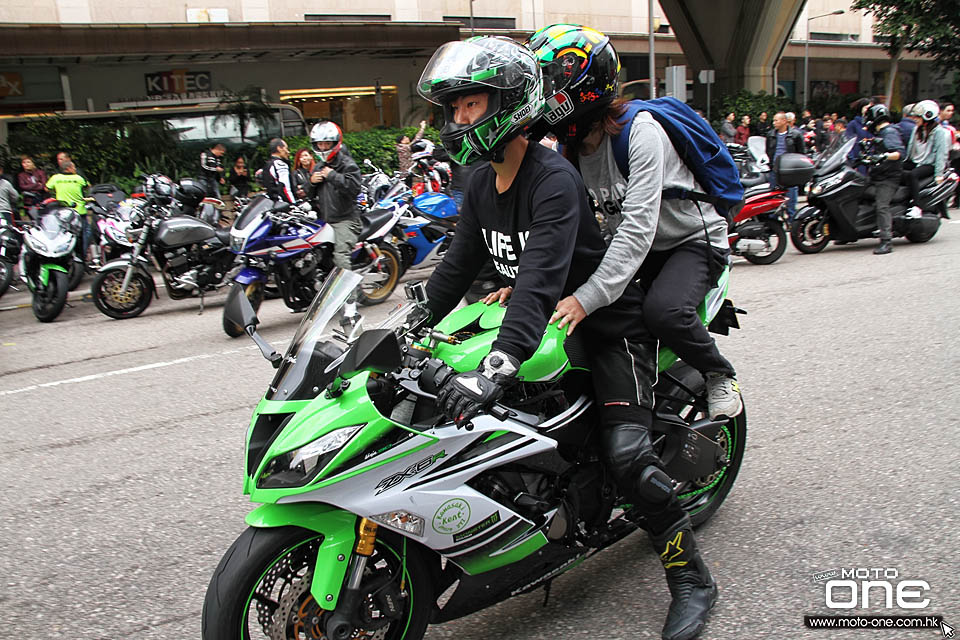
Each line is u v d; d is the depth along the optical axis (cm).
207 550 348
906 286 796
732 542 330
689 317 272
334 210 798
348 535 228
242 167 1462
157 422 518
